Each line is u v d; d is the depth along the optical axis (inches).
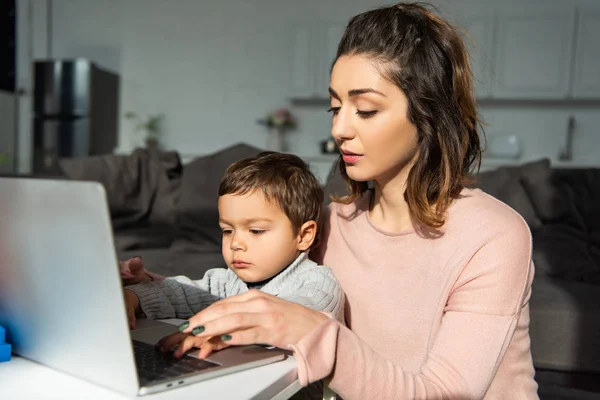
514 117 216.1
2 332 27.4
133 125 266.7
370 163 35.2
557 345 71.7
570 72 195.8
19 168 261.7
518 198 99.5
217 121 256.1
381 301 38.6
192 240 100.7
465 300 32.6
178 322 36.6
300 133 244.1
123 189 114.0
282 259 41.1
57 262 23.4
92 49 269.4
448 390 29.5
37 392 23.3
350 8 234.8
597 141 208.8
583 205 96.0
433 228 35.6
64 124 238.5
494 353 30.9
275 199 40.4
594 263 87.8
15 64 264.1
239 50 251.0
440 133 34.9
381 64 33.5
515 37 200.7
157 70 262.5
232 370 26.2
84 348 24.0
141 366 25.7
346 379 28.0
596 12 192.1
